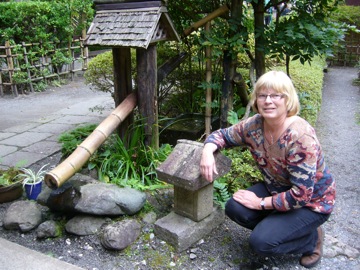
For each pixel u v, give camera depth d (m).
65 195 2.43
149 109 2.99
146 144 3.07
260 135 1.99
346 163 3.79
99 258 2.21
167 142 3.74
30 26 7.31
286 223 1.97
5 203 2.82
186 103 4.34
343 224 2.67
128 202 2.40
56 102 6.57
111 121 2.77
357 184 3.31
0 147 4.13
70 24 8.00
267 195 2.23
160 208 2.63
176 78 4.25
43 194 2.72
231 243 2.35
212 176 2.09
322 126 5.08
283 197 1.91
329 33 3.30
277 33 3.29
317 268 2.17
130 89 3.16
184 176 2.15
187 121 3.96
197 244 2.32
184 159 2.28
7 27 7.13
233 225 2.54
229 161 2.33
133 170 2.86
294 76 4.47
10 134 4.62
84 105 6.19
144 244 2.29
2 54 7.10
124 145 3.14
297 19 3.27
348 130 4.89
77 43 8.55
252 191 2.26
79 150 2.52
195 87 4.27
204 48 3.57
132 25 2.78
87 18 8.61
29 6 7.12
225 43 3.31
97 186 2.49
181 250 2.23
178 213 2.41
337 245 2.38
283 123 1.89
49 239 2.39
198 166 2.20
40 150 4.02
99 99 6.67
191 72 4.18
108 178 2.80
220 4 3.69
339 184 3.31
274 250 1.98
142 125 3.00
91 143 2.58
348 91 7.29
